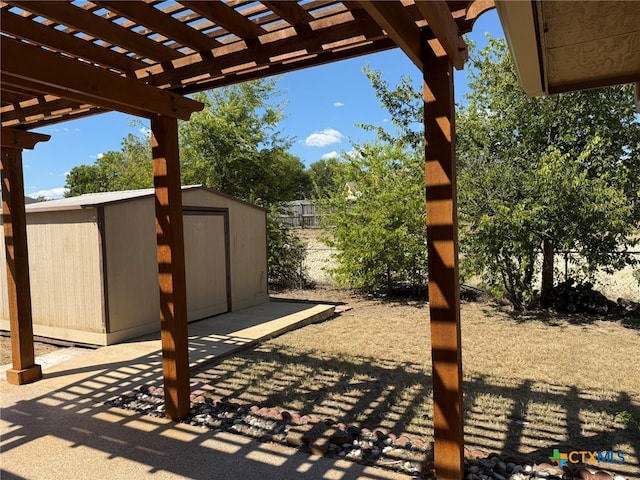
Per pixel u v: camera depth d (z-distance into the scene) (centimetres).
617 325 661
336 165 982
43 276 638
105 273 582
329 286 1098
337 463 278
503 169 701
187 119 351
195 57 309
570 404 372
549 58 233
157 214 343
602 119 682
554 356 510
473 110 788
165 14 262
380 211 890
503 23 177
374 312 805
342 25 259
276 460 283
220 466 276
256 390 418
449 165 242
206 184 1243
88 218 588
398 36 208
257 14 263
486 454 284
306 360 514
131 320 619
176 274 343
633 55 231
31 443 311
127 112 325
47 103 375
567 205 652
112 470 274
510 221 659
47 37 264
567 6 175
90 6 249
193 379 449
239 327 663
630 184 685
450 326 247
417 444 296
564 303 747
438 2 202
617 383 422
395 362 501
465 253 746
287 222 1180
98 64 307
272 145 1320
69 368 484
